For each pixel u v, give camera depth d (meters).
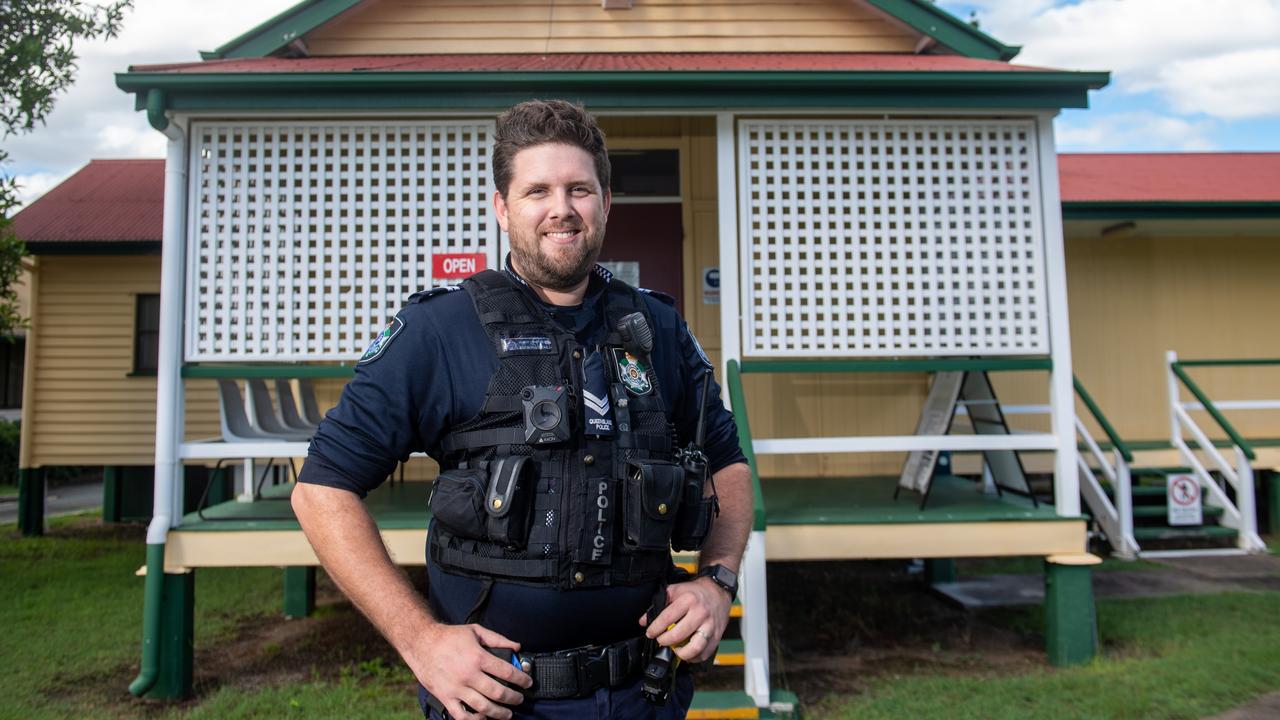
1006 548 4.67
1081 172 9.62
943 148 4.96
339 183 4.76
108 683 4.66
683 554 4.58
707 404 1.96
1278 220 8.04
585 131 1.77
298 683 4.68
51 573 7.38
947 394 5.01
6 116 7.12
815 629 5.61
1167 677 4.29
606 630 1.63
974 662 4.85
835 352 4.84
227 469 9.96
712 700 3.96
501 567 1.57
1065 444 4.78
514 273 1.81
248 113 4.62
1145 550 7.34
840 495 5.55
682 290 6.73
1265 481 8.61
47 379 9.70
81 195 10.84
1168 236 8.95
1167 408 8.80
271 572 7.58
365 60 5.75
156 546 4.40
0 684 4.62
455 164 4.79
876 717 3.99
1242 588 6.05
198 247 4.65
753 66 5.37
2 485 16.00
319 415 6.48
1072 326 8.78
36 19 7.14
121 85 4.38
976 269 4.89
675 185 6.82
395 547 4.55
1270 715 3.85
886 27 6.92
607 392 1.69
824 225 4.89
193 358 4.62
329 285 4.72
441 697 1.44
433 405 1.64
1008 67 4.93
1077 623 4.63
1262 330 8.98
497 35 6.81
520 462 1.57
